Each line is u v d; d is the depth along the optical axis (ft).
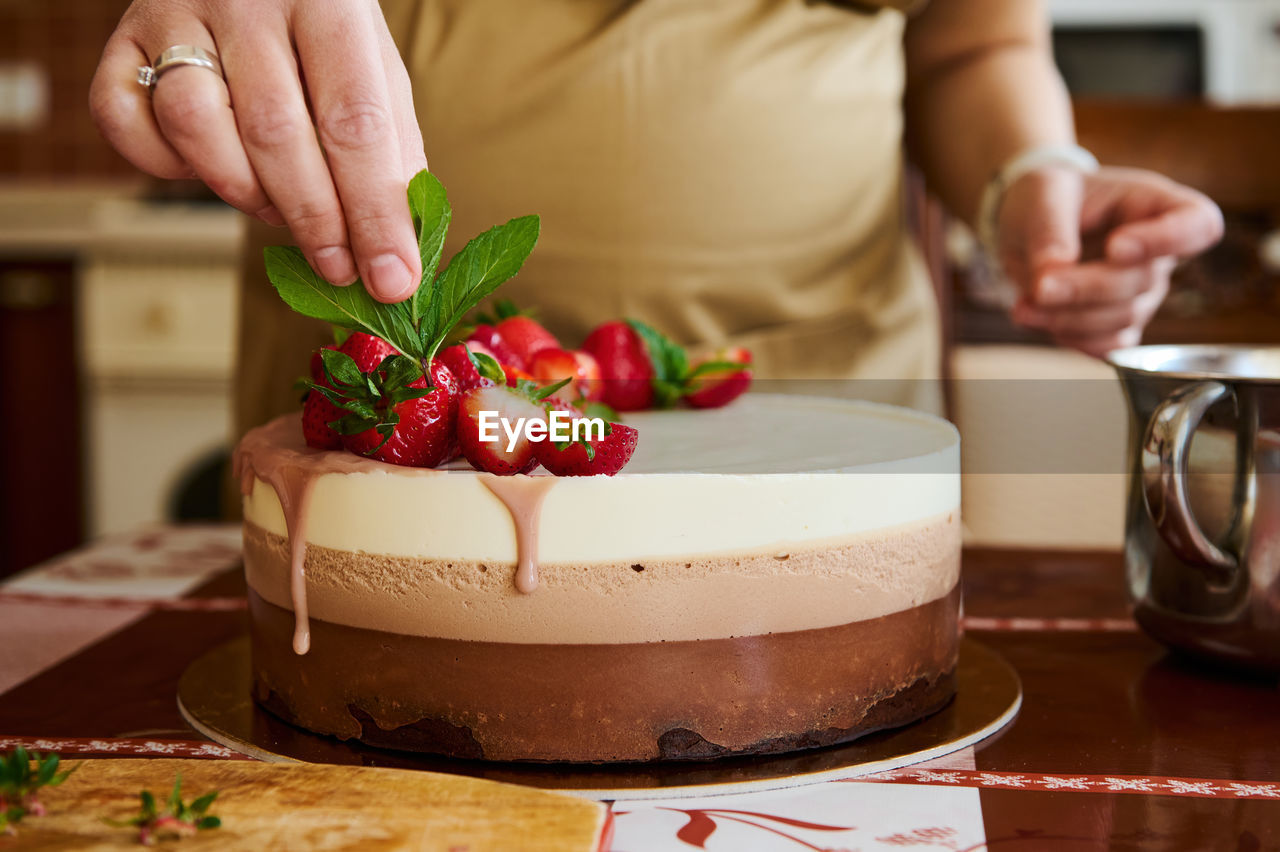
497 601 1.70
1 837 1.48
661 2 2.87
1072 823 1.60
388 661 1.75
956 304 4.91
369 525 1.73
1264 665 1.93
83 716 1.90
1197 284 4.24
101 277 6.21
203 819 1.49
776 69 2.95
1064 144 3.12
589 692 1.71
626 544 1.69
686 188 2.92
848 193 3.11
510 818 1.51
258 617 1.89
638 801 1.64
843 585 1.76
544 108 2.87
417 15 2.87
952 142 3.33
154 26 1.70
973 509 4.51
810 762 1.73
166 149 1.73
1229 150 4.14
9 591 2.51
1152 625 2.02
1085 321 2.76
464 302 1.73
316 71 1.65
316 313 1.71
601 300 2.96
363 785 1.58
